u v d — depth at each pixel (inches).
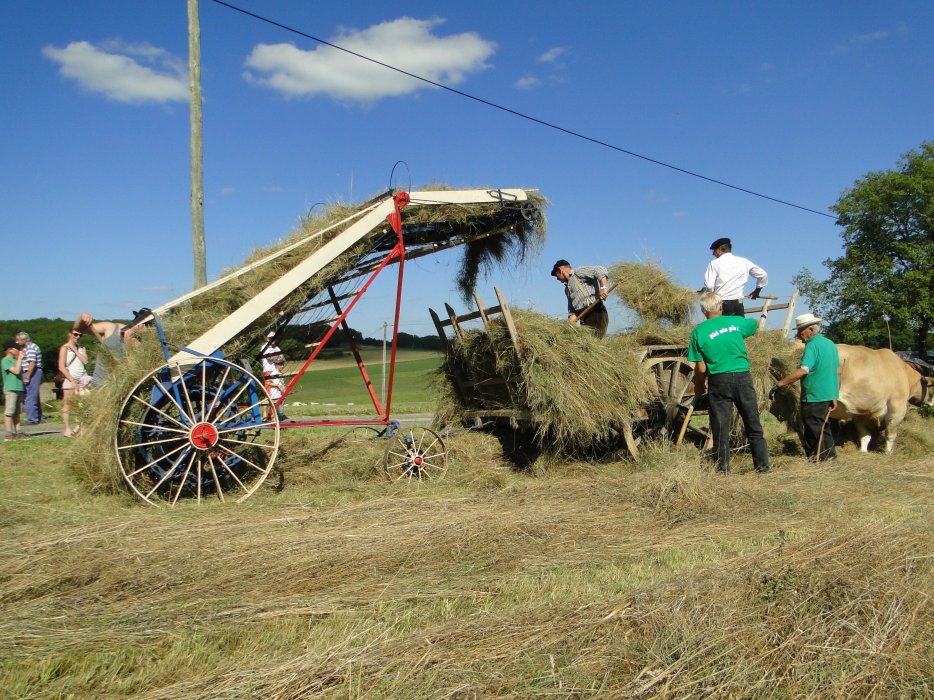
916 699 102.0
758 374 327.9
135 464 252.2
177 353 253.4
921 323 1254.3
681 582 143.0
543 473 294.0
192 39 410.0
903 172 1278.3
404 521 208.7
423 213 301.9
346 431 405.1
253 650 124.1
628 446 300.7
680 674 107.9
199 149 411.8
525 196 319.9
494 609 138.8
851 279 1285.7
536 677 107.6
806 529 193.3
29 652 120.0
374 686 106.4
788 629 122.0
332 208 309.3
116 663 118.6
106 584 156.6
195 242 411.5
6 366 457.4
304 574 161.6
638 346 312.0
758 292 333.1
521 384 284.8
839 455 322.0
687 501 216.7
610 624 125.3
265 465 293.1
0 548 178.7
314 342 328.5
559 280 346.6
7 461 331.3
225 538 190.4
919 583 140.6
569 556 173.0
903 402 328.5
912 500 224.5
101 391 258.4
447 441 312.3
